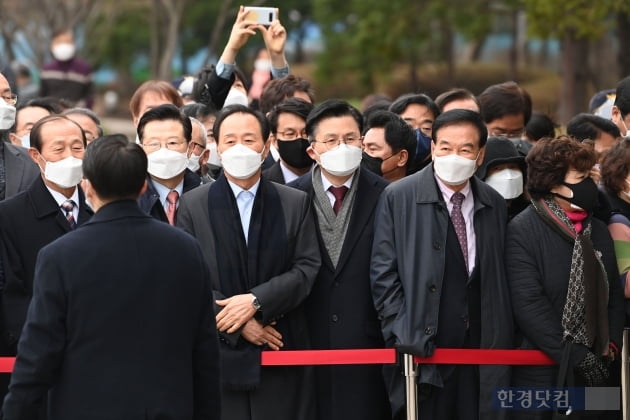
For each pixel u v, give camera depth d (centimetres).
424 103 1278
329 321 1050
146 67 6272
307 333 1056
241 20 1373
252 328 1011
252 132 1034
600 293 1009
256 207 1034
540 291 1019
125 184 823
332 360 1026
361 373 1052
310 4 5684
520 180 1115
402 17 3697
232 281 1016
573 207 1020
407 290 1005
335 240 1059
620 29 2670
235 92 1378
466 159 1006
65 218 1042
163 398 810
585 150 1017
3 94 1137
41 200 1039
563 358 1005
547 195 1035
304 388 1045
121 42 5619
